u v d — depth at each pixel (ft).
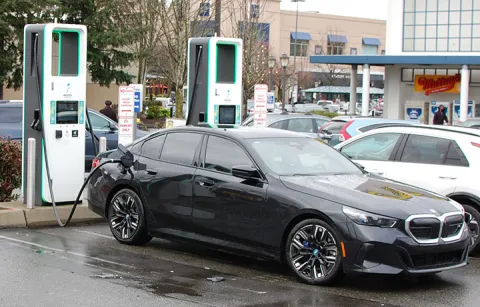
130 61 123.13
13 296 21.84
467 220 30.83
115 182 30.81
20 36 107.24
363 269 23.02
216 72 42.80
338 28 274.16
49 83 35.70
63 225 34.96
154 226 29.37
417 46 127.44
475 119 75.72
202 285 23.94
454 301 22.85
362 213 23.27
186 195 28.02
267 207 25.38
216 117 42.65
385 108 129.80
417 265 23.50
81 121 37.04
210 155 28.07
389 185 26.32
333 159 28.84
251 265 27.53
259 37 142.41
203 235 27.58
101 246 30.19
